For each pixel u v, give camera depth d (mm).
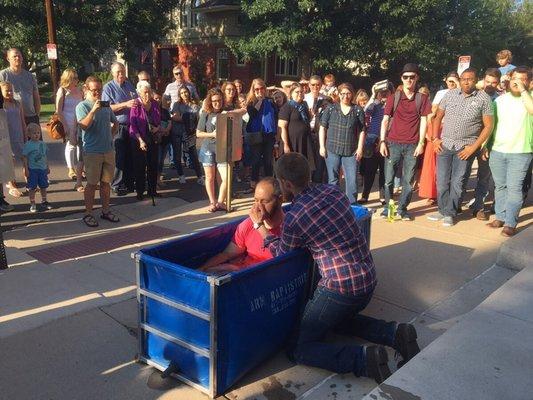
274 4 18984
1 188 6770
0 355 3404
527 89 5688
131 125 7203
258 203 3729
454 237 5961
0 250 4770
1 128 6211
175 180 9016
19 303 4141
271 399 3008
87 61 23688
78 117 6023
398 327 3311
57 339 3619
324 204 3203
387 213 6699
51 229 6133
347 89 6547
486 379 2771
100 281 4613
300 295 3500
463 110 6020
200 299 2932
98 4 21797
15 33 20188
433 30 21469
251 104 7875
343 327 3553
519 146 5758
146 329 3252
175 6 24984
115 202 7453
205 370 3025
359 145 6719
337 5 19406
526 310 3656
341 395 3043
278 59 26312
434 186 7270
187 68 29531
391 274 4840
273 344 3346
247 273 2977
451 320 3984
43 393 3023
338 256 3199
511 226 5977
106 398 2992
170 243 3467
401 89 6391
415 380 2754
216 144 6535
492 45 25609
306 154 7457
